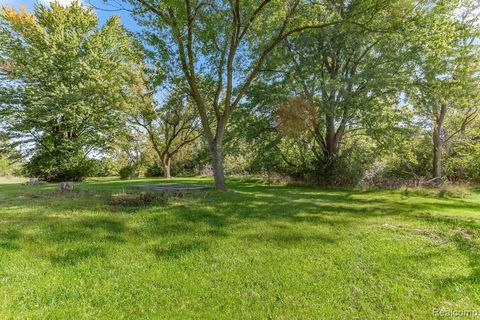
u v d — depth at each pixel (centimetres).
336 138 1545
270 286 321
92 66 2067
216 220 602
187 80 1099
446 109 1598
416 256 413
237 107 1566
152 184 1367
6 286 304
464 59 1292
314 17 1138
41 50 2012
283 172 1645
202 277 340
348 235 513
